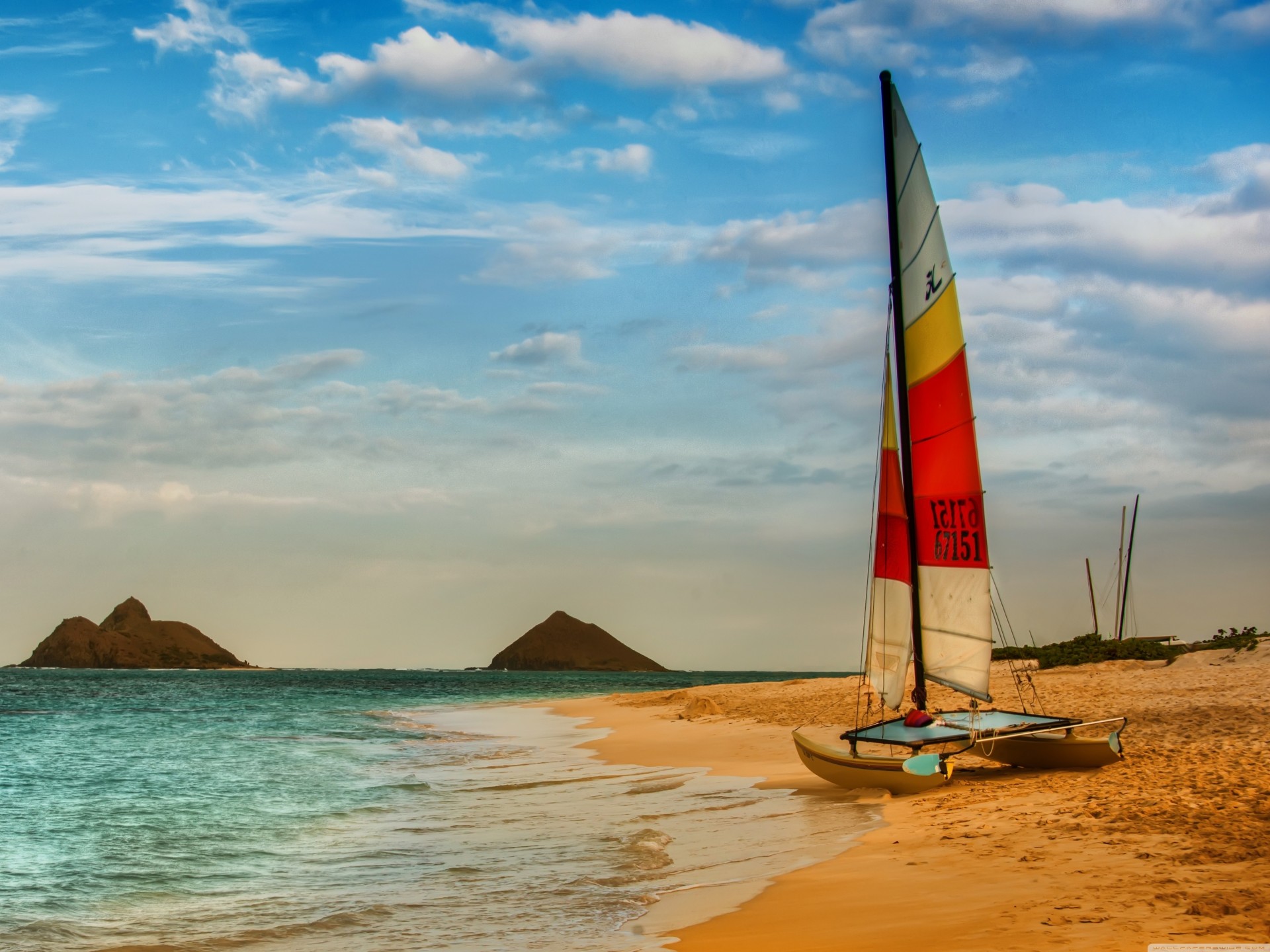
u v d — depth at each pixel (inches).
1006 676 1581.0
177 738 1515.7
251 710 2439.7
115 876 557.0
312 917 446.6
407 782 931.3
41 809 810.8
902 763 652.1
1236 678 1219.9
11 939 424.5
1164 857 387.9
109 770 1081.4
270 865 581.6
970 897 360.2
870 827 546.0
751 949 327.3
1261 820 432.1
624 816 678.5
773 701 1600.6
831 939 326.0
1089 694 1137.4
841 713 1314.0
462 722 1868.8
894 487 741.9
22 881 546.3
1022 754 681.0
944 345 692.7
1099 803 516.4
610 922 398.0
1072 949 278.5
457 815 725.9
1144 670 1625.2
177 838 674.2
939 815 552.4
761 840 542.9
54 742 1465.3
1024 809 533.0
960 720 701.3
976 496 675.4
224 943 409.7
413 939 395.9
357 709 2459.4
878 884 401.4
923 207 708.7
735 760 988.6
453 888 486.9
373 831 676.1
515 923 409.4
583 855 547.5
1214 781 533.6
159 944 409.7
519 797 805.2
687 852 532.4
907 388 724.7
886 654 739.4
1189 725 814.5
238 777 1001.5
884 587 743.1
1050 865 396.8
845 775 691.4
